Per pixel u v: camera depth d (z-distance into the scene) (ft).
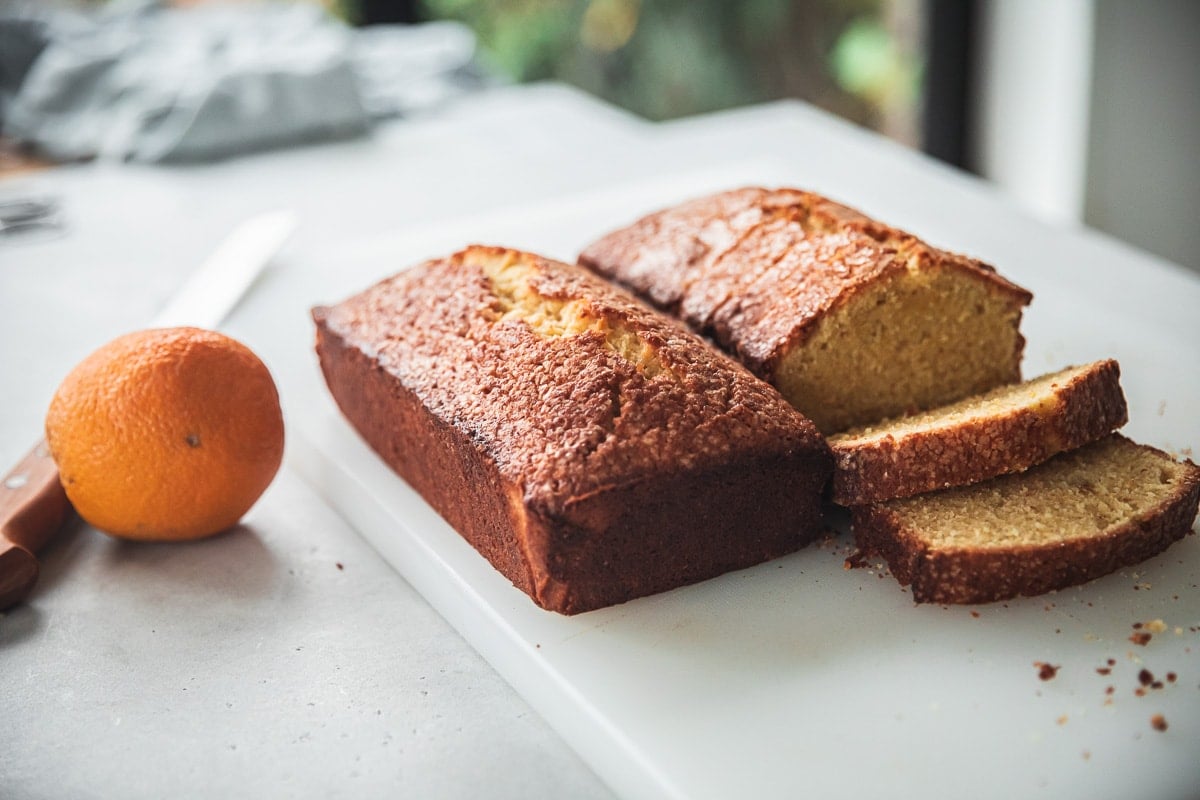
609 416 4.16
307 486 5.38
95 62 9.80
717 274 5.18
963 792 3.42
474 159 9.45
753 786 3.45
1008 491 4.51
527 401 4.30
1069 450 4.77
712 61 13.47
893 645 3.99
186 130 9.48
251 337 6.42
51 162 9.60
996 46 12.17
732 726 3.66
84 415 4.53
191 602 4.54
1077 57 11.28
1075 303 6.40
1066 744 3.57
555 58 13.78
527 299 4.85
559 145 9.70
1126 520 4.25
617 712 3.70
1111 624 4.03
